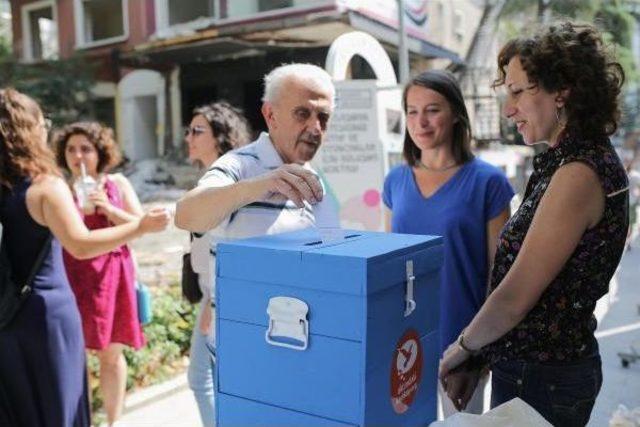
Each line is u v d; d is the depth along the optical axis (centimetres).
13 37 1753
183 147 1432
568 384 135
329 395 107
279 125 165
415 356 119
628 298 543
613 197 127
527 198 142
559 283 131
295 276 108
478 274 201
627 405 314
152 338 363
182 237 820
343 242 119
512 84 138
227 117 247
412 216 209
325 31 1170
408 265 113
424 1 1278
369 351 103
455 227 198
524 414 121
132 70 1542
